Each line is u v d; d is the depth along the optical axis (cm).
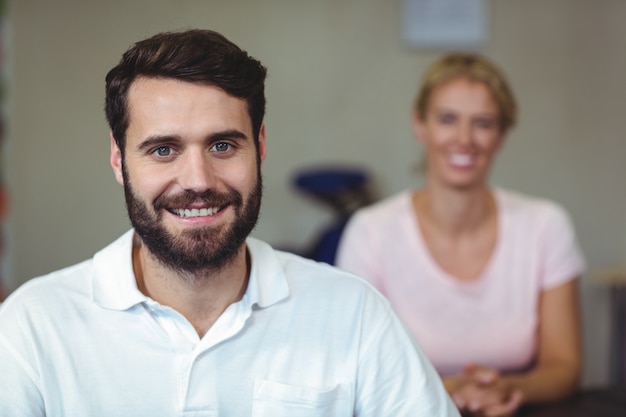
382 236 190
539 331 189
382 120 307
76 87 293
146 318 105
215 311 108
